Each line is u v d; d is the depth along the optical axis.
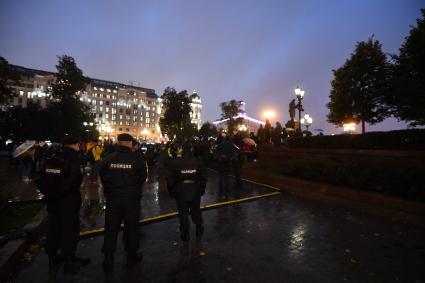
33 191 8.97
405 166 7.43
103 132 103.88
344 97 21.19
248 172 12.34
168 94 55.22
